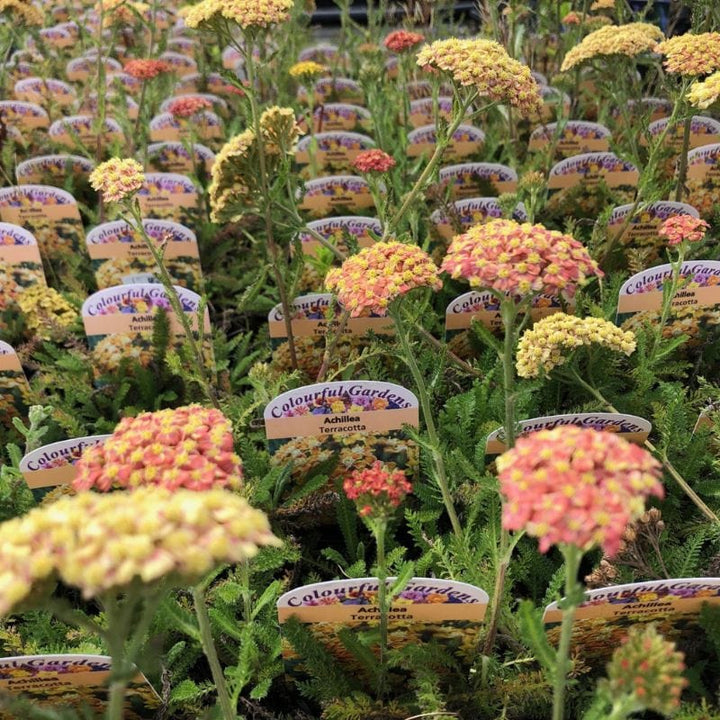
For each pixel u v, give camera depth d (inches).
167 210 32.3
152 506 13.0
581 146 34.7
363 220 28.9
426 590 19.6
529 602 15.3
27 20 39.1
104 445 17.8
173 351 25.0
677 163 32.4
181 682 21.0
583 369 25.8
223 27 24.1
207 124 38.1
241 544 12.9
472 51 22.9
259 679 20.9
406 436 23.5
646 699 13.1
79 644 21.8
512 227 18.7
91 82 40.0
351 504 23.9
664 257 30.0
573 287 18.7
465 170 31.3
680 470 23.8
